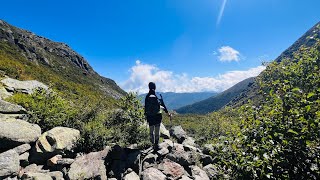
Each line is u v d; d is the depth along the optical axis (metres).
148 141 4.72
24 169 3.33
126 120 5.47
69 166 3.49
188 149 4.71
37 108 4.61
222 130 6.45
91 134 4.25
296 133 1.95
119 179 3.49
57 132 3.98
